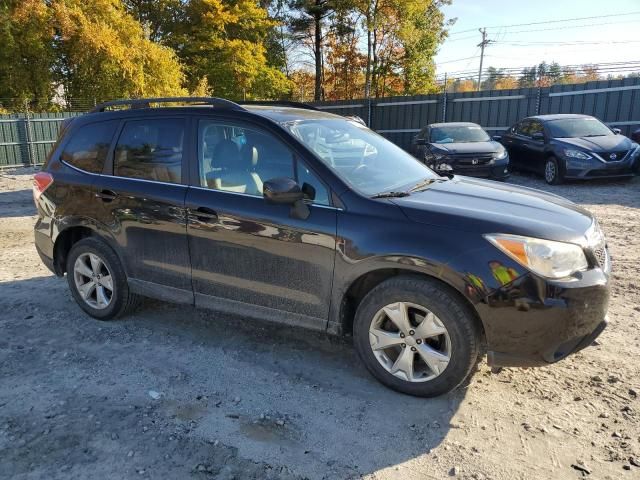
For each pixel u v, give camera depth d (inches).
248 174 146.3
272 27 1413.6
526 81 1943.9
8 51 919.7
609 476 102.3
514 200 140.1
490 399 129.6
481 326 124.2
